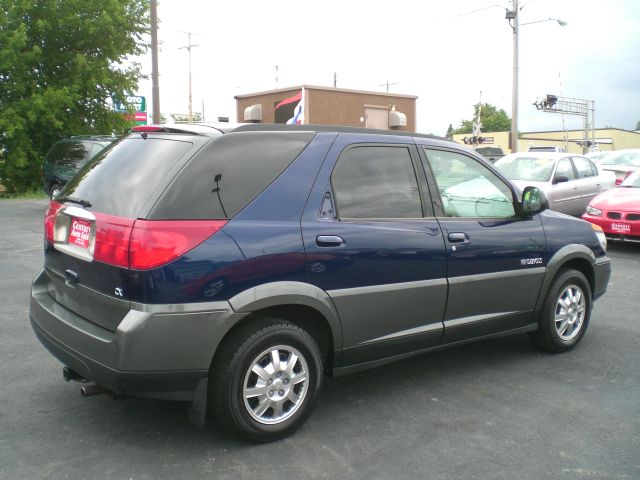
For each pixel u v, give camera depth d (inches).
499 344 216.5
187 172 126.9
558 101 1717.5
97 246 128.3
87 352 126.6
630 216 403.2
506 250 181.2
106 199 133.6
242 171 134.2
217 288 125.0
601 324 242.8
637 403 165.0
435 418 153.3
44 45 854.5
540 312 198.2
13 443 134.6
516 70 1034.7
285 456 132.0
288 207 137.8
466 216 175.6
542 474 127.3
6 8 815.7
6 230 473.1
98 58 894.4
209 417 151.0
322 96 538.9
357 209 150.1
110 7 868.0
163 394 124.2
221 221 128.2
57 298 146.7
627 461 133.4
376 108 577.6
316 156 145.9
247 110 586.6
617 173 641.6
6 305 246.4
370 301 149.5
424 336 163.8
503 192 187.9
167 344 120.8
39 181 871.1
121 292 122.1
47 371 177.2
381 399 164.7
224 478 122.6
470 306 174.4
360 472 126.2
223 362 129.3
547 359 200.4
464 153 180.1
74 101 864.3
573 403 164.1
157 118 692.1
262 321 133.8
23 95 837.2
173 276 120.5
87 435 139.3
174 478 122.0
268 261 131.4
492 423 150.9
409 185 162.9
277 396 136.0
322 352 150.2
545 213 201.9
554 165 494.0
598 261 213.8
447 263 165.6
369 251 148.0
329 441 139.5
